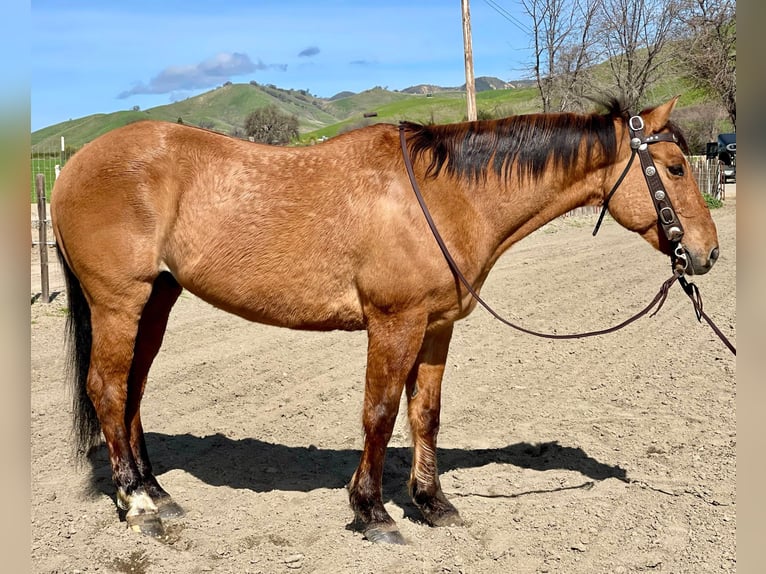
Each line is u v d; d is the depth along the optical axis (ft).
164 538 12.69
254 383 21.76
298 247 12.51
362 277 12.43
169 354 24.45
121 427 13.03
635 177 12.98
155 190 12.66
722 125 108.17
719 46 80.02
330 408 19.79
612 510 13.79
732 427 18.13
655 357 24.66
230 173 12.73
